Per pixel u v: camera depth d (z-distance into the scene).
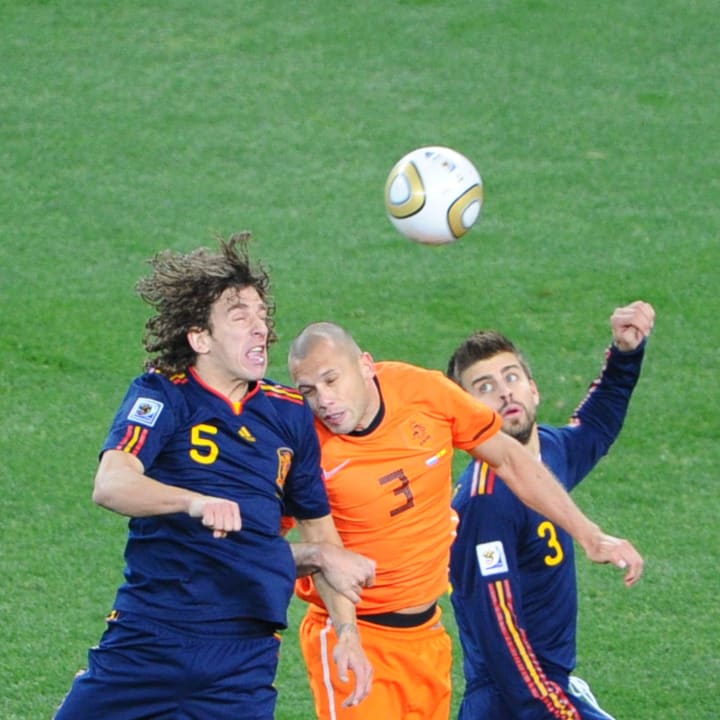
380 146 51.91
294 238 45.97
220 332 19.08
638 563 19.75
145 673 18.91
